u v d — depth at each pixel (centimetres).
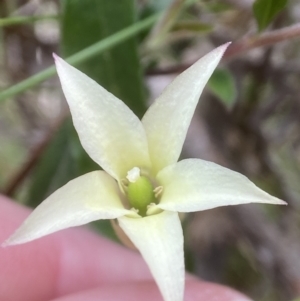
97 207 5
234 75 8
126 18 6
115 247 8
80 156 6
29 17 6
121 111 5
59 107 9
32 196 8
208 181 5
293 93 9
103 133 5
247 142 9
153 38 6
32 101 10
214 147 9
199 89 5
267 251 10
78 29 6
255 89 9
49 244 7
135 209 5
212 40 8
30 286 7
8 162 12
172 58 8
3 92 6
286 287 10
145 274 7
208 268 10
